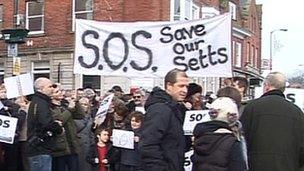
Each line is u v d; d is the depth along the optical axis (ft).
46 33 93.81
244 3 157.58
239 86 32.42
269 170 25.62
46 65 94.17
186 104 31.58
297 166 26.13
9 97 35.94
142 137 23.44
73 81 89.66
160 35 36.37
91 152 34.71
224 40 35.86
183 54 36.14
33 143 32.99
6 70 97.14
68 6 91.56
